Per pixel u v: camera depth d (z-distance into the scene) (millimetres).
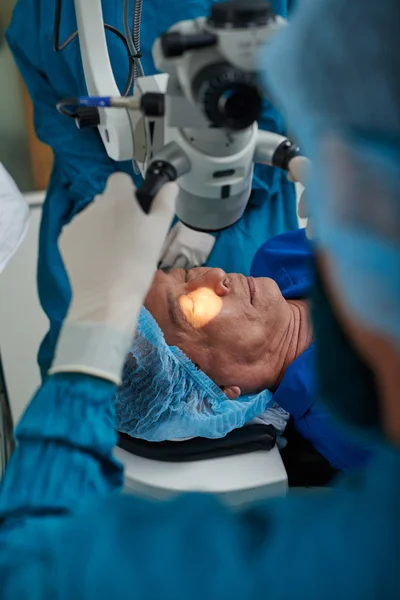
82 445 625
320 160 492
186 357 1177
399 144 449
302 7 507
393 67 449
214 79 632
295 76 497
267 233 1628
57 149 1563
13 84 2121
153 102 741
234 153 731
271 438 1238
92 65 1054
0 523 589
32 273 2150
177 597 460
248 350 1226
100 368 665
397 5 448
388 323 461
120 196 737
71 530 521
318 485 1298
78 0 1024
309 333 1311
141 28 1411
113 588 468
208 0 1433
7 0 1950
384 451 504
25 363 1959
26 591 486
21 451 629
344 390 541
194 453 1207
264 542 490
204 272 1313
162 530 501
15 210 1333
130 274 718
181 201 783
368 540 468
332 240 492
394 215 458
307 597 453
